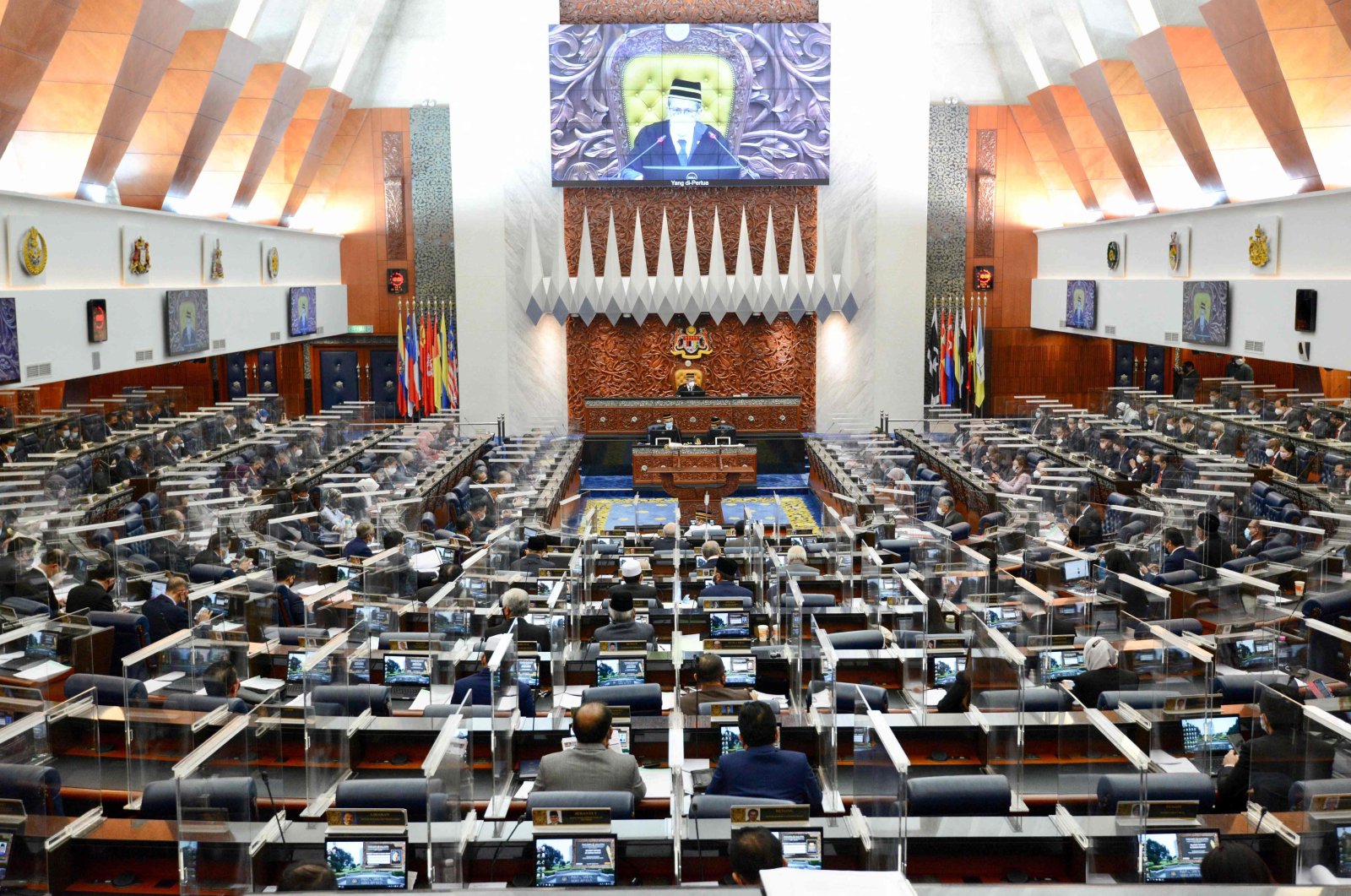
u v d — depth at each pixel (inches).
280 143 876.6
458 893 76.5
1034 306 1026.7
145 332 666.8
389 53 981.2
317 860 190.5
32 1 502.3
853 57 912.3
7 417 577.9
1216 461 588.1
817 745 247.0
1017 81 978.7
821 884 65.3
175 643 262.4
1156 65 719.7
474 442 814.5
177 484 543.2
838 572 418.0
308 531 500.7
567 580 338.3
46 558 418.0
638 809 205.0
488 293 932.0
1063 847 181.9
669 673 294.5
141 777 210.2
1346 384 866.1
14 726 209.8
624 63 894.4
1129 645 270.4
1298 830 179.8
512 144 918.4
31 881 176.7
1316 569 408.5
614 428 914.1
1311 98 609.6
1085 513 524.4
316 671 240.7
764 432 917.2
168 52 630.5
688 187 918.4
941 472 732.7
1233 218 704.4
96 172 629.9
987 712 241.8
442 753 180.9
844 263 925.8
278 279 883.4
